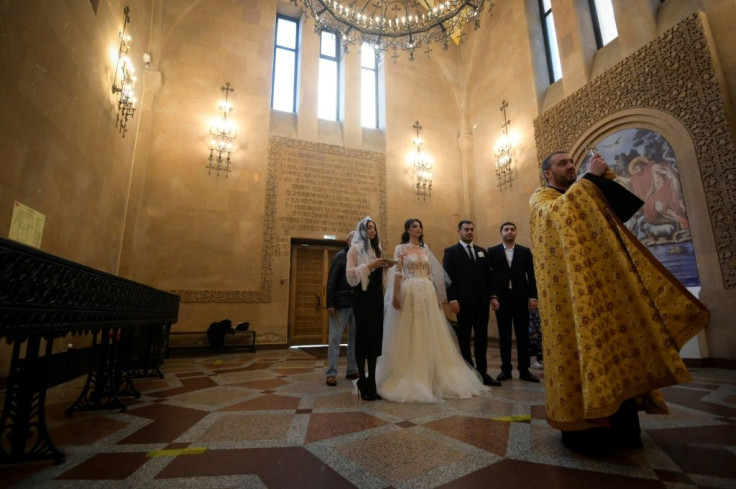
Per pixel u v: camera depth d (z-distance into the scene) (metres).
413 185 9.99
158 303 3.71
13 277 1.28
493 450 1.66
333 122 9.81
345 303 3.67
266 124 8.74
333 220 8.95
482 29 10.20
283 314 8.01
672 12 5.79
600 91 6.61
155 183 7.51
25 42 3.39
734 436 1.79
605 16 7.33
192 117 8.08
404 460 1.57
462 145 10.52
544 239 1.80
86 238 5.14
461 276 3.66
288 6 9.83
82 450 1.73
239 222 8.02
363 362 2.87
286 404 2.66
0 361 3.34
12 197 3.33
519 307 3.73
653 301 1.54
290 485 1.34
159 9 8.07
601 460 1.52
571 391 1.59
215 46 8.62
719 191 4.77
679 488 1.25
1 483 1.36
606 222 1.64
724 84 4.90
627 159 6.04
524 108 8.55
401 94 10.43
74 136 4.51
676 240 5.22
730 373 4.04
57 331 1.63
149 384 3.56
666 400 2.62
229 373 4.29
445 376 2.88
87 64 4.75
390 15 10.18
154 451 1.70
